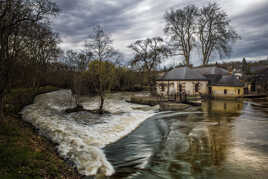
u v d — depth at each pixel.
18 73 11.96
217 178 5.25
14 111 14.52
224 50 35.84
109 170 5.91
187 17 37.00
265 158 6.55
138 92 42.97
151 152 7.49
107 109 18.47
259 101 24.81
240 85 28.34
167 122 12.98
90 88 23.91
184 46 38.53
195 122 12.64
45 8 11.32
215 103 22.94
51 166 5.54
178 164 6.29
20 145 6.56
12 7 8.98
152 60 36.72
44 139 8.51
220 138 8.96
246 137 9.05
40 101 22.78
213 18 35.84
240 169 5.76
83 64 17.45
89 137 9.09
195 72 30.73
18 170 4.81
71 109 16.64
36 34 13.45
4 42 8.96
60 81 42.53
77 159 6.48
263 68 37.97
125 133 10.47
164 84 29.75
